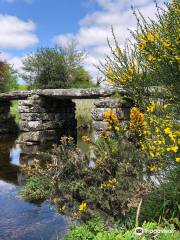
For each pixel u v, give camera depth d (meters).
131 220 5.40
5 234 7.04
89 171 5.95
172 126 5.07
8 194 9.45
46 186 6.39
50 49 34.75
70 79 35.47
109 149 5.92
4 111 21.62
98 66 6.27
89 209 5.75
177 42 5.27
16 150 15.95
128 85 6.09
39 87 34.16
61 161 6.15
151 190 5.57
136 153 5.68
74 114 20.98
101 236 4.73
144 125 5.44
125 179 5.64
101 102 13.80
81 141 17.53
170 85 5.66
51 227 7.31
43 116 18.58
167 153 5.07
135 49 6.05
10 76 32.34
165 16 5.66
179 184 5.17
